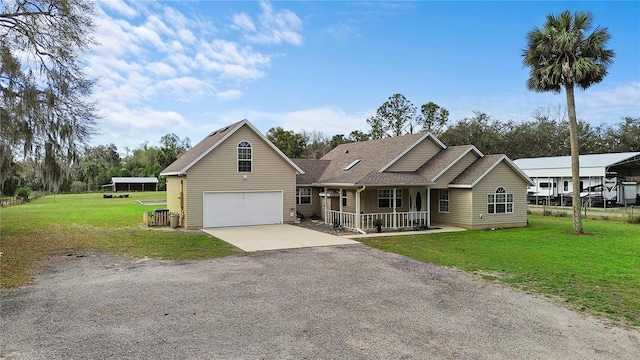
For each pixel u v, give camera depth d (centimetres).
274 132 4900
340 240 1641
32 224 2214
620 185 3516
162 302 785
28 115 1372
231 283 941
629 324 674
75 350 553
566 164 3622
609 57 1728
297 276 1015
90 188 7588
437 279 985
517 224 2111
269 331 633
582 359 537
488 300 809
